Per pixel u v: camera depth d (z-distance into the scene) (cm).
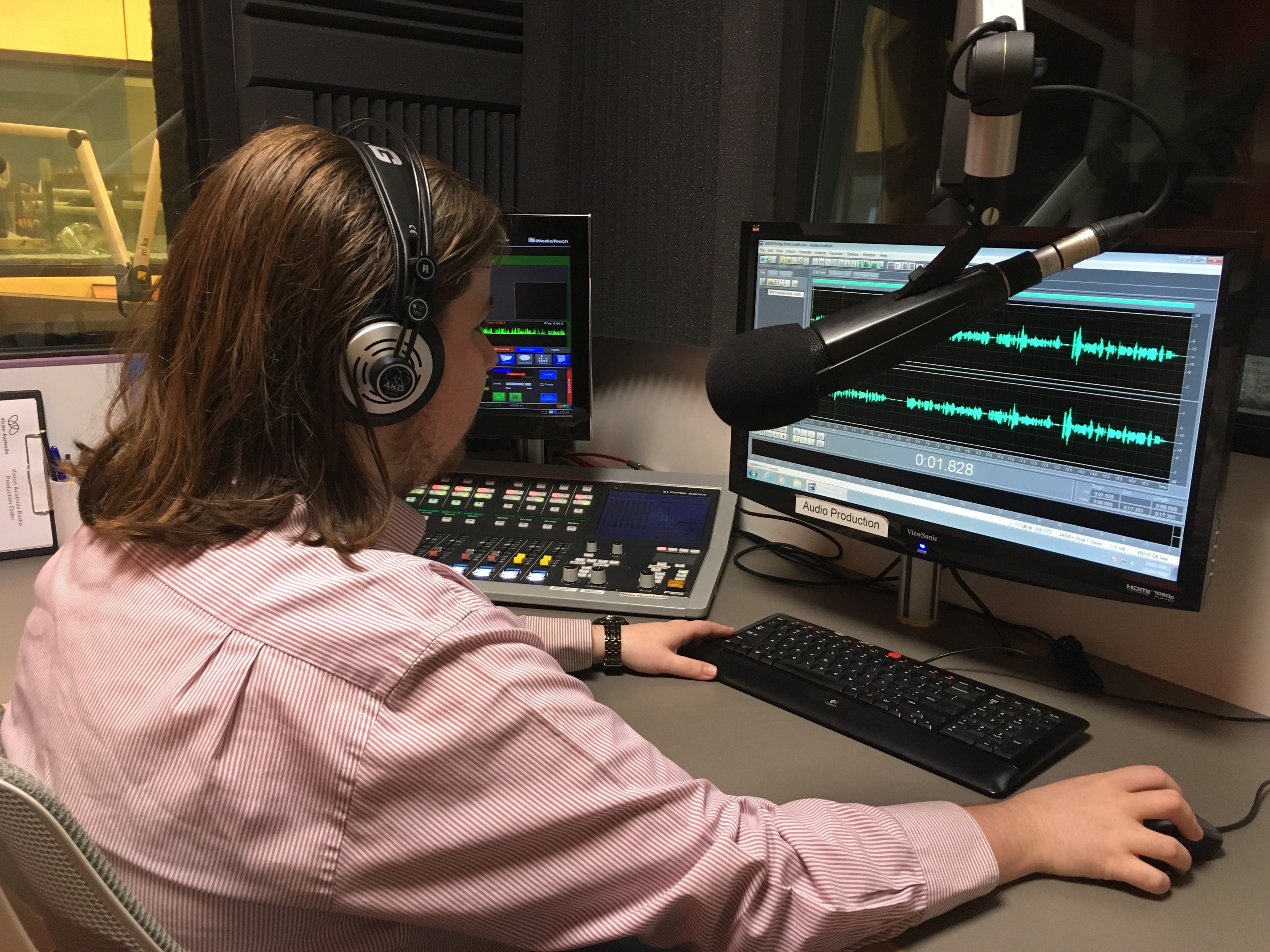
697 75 136
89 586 58
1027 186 107
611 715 59
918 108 120
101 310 143
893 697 87
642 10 142
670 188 142
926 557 100
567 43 155
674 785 57
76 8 150
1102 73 99
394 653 51
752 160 130
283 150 59
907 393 99
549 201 161
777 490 114
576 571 115
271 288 56
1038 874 67
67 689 55
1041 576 91
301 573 54
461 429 70
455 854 51
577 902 54
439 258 62
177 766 50
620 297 154
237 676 51
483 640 54
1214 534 79
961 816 66
